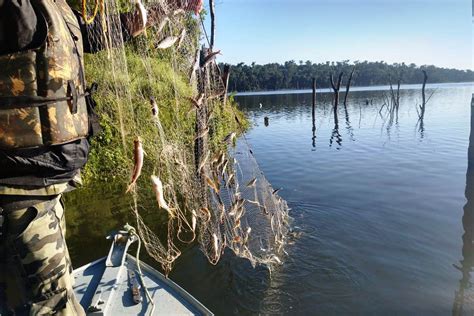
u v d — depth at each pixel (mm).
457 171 13812
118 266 4191
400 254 7465
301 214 9586
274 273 6758
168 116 6785
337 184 12344
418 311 5832
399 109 42469
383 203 10359
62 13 2092
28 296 1955
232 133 4227
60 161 1923
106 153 11266
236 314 5828
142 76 7008
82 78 2174
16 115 1764
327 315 5789
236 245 6051
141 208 9438
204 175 4133
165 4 2928
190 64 4004
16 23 1692
